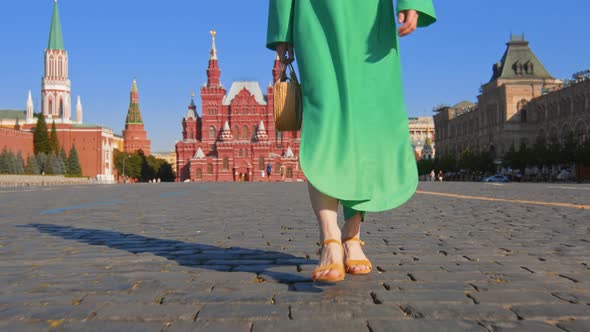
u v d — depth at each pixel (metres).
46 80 183.62
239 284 4.39
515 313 3.50
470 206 13.84
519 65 96.50
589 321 3.33
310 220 10.34
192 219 10.71
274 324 3.26
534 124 92.31
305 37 4.15
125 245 6.85
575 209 12.47
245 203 16.45
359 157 4.15
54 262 5.53
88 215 11.84
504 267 5.14
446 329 3.16
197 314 3.49
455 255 5.91
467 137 117.38
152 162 189.12
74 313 3.52
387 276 4.68
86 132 156.38
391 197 4.18
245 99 135.12
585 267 5.16
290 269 5.08
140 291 4.15
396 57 4.38
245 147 131.00
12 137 120.50
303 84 4.15
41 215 11.84
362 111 4.22
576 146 67.19
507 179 76.00
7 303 3.79
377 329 3.16
